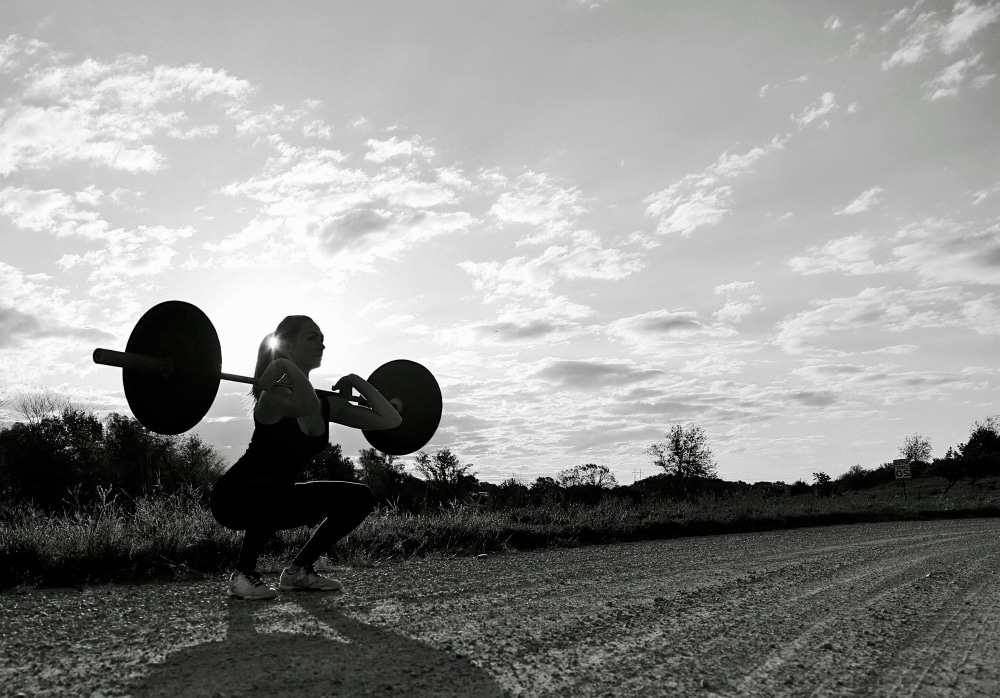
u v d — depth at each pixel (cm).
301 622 373
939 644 359
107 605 421
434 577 586
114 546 571
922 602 488
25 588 502
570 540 1035
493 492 1444
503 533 985
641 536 1232
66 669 278
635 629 378
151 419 434
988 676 300
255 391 432
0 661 289
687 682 282
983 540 1104
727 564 727
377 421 458
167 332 432
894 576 628
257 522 440
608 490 1747
